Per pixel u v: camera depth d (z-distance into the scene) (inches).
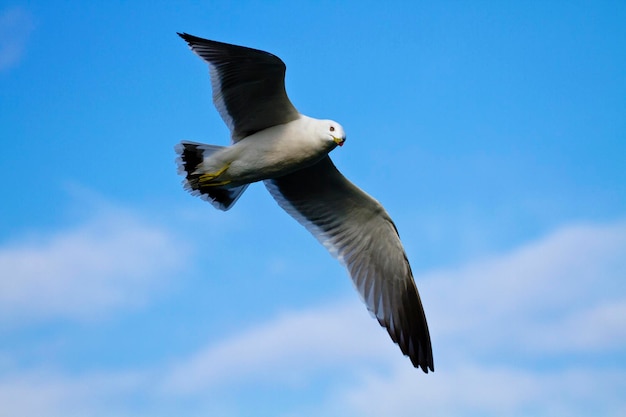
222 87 468.4
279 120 482.6
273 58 442.9
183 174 486.9
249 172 481.4
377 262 547.5
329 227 547.8
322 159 512.7
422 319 548.7
